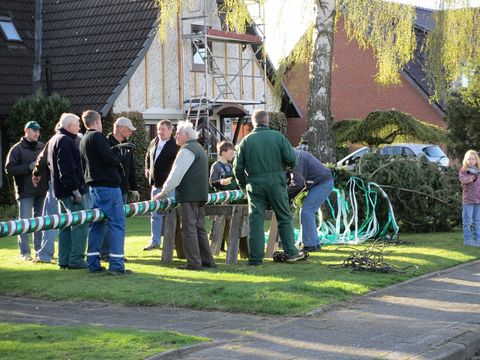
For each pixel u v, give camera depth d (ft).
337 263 40.04
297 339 25.50
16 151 42.93
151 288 33.58
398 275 36.65
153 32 85.66
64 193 39.27
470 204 47.52
